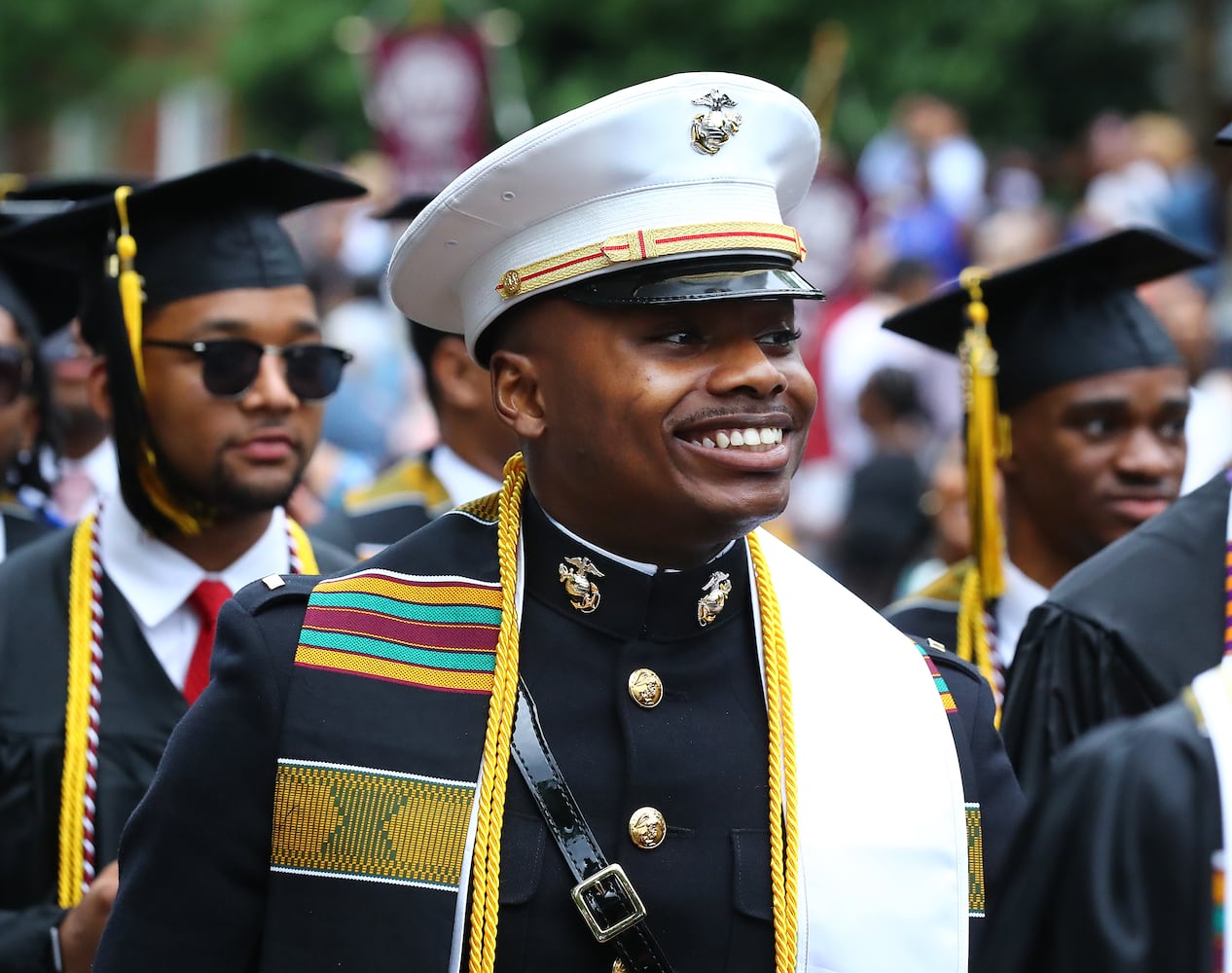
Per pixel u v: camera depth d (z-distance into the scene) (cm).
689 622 709
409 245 713
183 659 962
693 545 685
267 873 679
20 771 916
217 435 963
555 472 698
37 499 1252
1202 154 4041
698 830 680
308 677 680
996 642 1070
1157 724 524
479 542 723
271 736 680
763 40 4150
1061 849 520
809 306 2650
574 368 674
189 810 684
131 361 955
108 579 964
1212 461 1401
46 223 990
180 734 699
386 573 713
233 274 976
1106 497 1043
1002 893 535
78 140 6444
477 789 667
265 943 662
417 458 1333
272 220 1006
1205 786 507
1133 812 509
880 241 2803
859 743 696
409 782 665
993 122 4069
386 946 649
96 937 833
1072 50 4150
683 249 661
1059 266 1045
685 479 662
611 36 4231
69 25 5534
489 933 649
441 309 752
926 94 3934
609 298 662
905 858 684
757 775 695
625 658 699
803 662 711
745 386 660
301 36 4528
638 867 667
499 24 3519
